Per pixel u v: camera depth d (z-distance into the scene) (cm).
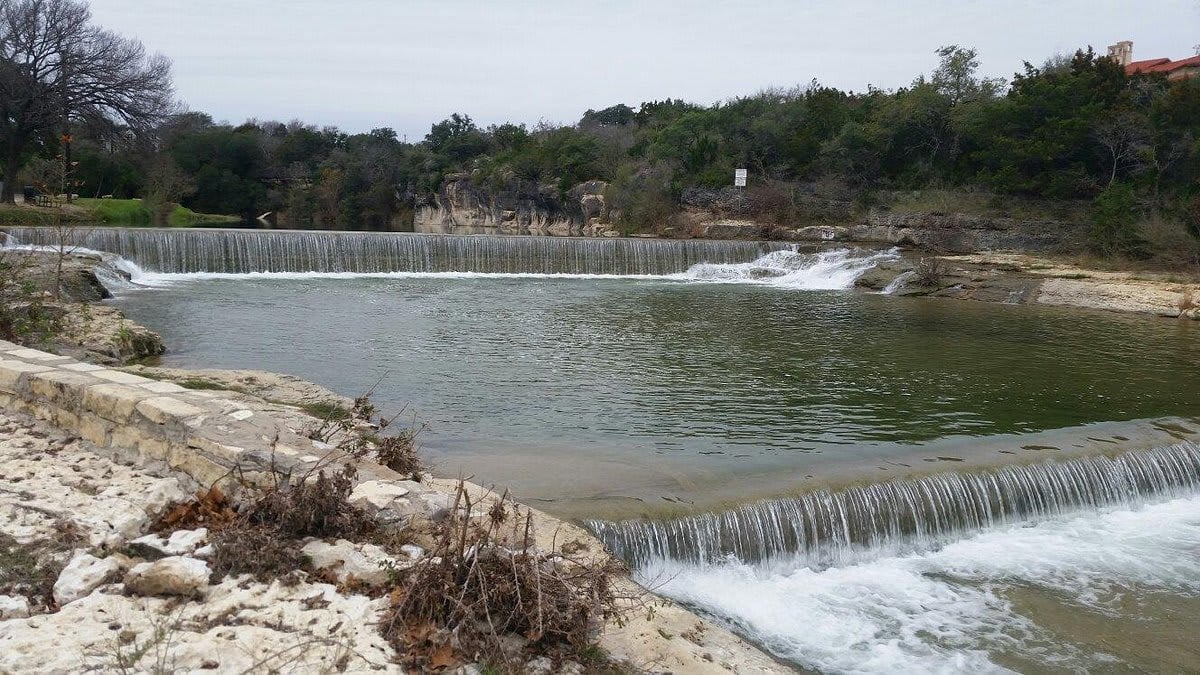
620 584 691
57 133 5469
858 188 5403
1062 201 4412
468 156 8962
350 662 427
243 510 562
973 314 2820
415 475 790
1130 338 2386
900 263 3603
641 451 1146
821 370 1762
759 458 1121
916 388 1611
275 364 1638
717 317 2536
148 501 588
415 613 472
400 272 3525
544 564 517
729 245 3991
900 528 995
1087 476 1126
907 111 5328
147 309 2284
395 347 1875
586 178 6825
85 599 471
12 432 731
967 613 838
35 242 2772
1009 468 1095
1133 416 1440
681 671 532
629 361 1806
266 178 8619
